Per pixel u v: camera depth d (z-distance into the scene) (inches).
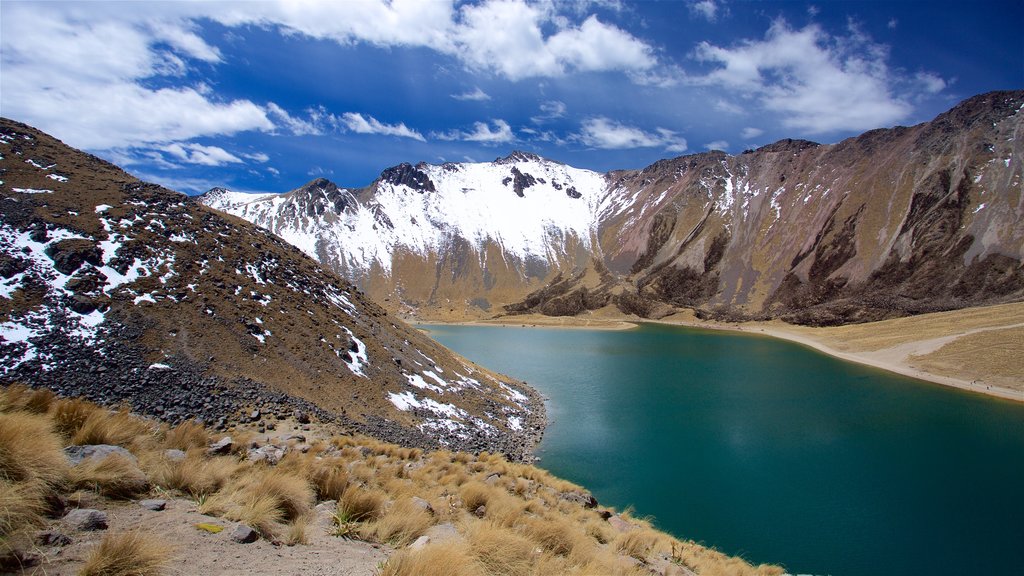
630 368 3639.3
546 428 2030.0
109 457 308.2
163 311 1266.0
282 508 328.5
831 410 2422.5
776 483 1519.4
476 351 4532.5
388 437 1275.8
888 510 1343.5
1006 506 1373.0
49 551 208.1
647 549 557.9
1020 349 3235.7
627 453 1760.6
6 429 256.7
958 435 2037.4
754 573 668.1
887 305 6599.4
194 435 500.1
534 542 403.9
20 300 1088.2
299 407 1176.2
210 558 233.6
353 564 264.2
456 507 504.4
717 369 3668.8
